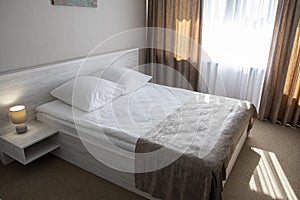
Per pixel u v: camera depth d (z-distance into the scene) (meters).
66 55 2.73
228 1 3.20
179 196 1.68
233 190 2.05
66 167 2.32
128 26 3.56
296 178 2.21
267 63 3.10
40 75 2.43
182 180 1.63
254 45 3.21
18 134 2.20
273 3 2.97
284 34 2.88
